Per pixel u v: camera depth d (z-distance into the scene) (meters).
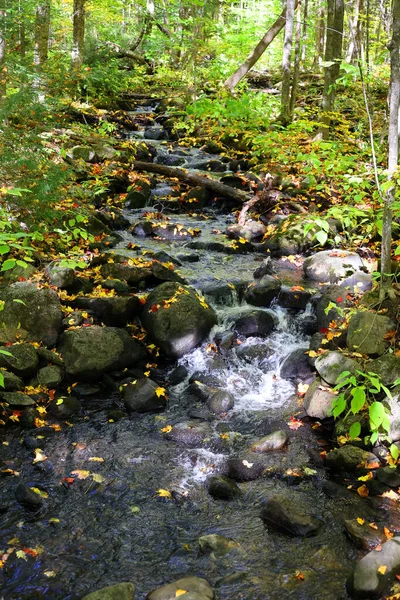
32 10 11.02
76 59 12.38
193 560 3.15
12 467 3.86
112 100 13.35
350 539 3.30
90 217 6.86
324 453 4.05
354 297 5.37
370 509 3.52
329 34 9.50
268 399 4.72
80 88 12.27
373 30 10.84
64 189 6.85
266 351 5.13
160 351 5.16
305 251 6.78
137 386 4.67
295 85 12.01
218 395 4.61
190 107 11.16
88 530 3.36
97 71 11.77
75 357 4.77
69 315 5.17
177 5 18.23
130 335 5.18
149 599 2.83
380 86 11.87
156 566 3.11
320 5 17.05
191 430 4.27
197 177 8.41
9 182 6.07
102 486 3.72
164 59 18.41
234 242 6.94
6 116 6.23
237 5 22.09
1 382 3.82
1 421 4.29
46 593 2.93
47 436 4.20
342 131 10.36
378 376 4.18
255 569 3.09
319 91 15.29
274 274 6.23
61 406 4.48
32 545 3.22
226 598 2.90
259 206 7.79
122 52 17.53
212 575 3.05
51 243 6.27
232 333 5.26
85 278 5.80
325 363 4.51
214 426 4.37
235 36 16.77
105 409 4.57
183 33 17.17
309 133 10.39
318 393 4.46
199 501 3.62
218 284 5.80
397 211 4.98
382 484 3.69
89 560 3.15
